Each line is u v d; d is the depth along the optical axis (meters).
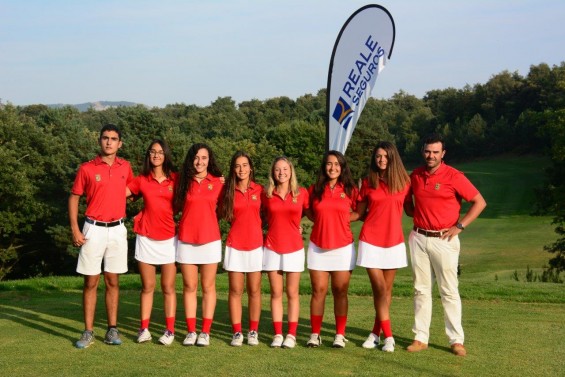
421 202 6.18
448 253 6.09
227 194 6.27
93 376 5.12
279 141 58.84
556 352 5.95
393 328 7.04
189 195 6.25
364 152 57.84
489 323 7.34
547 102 74.06
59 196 36.94
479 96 91.12
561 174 34.41
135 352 5.91
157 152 6.32
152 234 6.33
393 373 5.25
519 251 33.03
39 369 5.32
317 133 57.88
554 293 9.63
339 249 6.22
